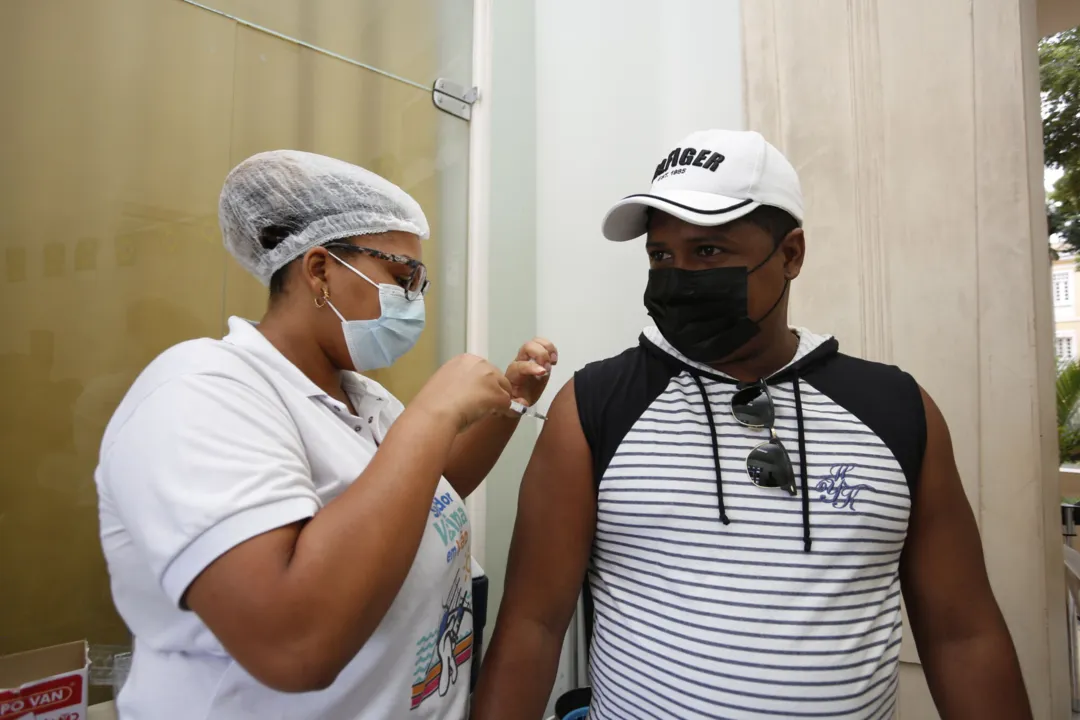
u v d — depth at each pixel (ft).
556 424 2.88
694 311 2.71
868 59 4.80
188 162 4.50
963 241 4.40
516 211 6.61
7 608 3.77
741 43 5.50
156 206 4.36
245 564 1.76
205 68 4.59
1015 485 4.16
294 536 1.90
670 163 2.81
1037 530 4.08
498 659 2.74
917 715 4.40
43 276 3.91
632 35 6.46
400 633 2.36
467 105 6.31
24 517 3.84
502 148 6.49
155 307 4.35
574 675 5.90
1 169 3.76
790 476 2.54
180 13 4.48
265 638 1.73
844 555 2.48
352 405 2.97
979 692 2.60
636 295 6.28
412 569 2.43
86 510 4.05
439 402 2.25
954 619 2.68
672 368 2.91
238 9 4.76
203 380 2.07
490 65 6.36
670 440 2.68
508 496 6.30
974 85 4.40
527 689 2.69
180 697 2.19
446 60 6.14
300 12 5.10
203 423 1.94
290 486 1.96
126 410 2.07
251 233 2.67
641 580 2.65
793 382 2.77
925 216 4.54
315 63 5.21
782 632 2.41
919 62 4.60
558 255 6.73
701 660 2.45
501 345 6.41
